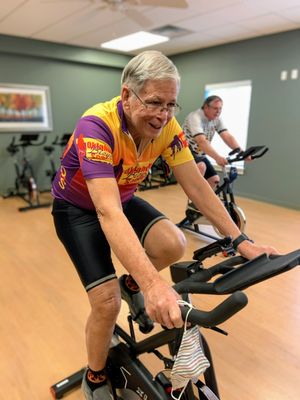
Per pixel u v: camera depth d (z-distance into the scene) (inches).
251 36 171.2
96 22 148.2
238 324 72.4
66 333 70.1
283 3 122.3
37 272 98.3
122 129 36.4
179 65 222.8
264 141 178.2
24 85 194.1
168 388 38.9
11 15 138.8
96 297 38.6
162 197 189.0
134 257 28.7
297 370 59.0
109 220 31.5
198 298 83.0
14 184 202.8
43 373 59.2
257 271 25.4
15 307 79.8
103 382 45.3
